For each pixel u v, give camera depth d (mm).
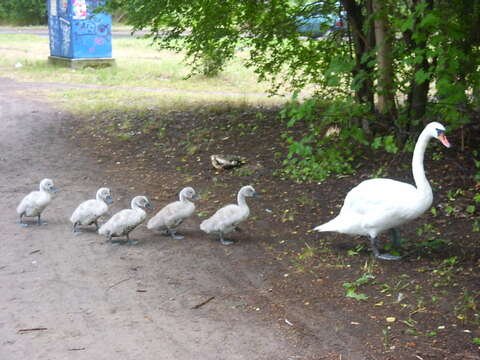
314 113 10547
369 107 10094
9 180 11227
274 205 9336
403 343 5379
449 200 8836
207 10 13477
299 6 13602
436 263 6957
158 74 24859
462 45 9086
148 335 5621
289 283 6711
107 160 12523
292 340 5512
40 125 15930
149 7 13422
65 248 7887
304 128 13547
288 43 13953
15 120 16531
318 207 9094
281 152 11898
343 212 7227
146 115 16438
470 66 8984
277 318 5934
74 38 26719
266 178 10602
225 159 11203
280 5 13445
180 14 14094
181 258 7520
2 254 7660
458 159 10289
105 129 15148
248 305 6230
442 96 10281
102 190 8586
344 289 6480
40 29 52000
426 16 7918
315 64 13188
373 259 7160
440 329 5570
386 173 10102
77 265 7320
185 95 19969
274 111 15859
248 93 20359
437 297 6148
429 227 8008
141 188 10570
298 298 6348
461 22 9242
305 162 10422
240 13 13852
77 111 17531
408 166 10250
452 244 7480
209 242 8055
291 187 10031
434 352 5215
